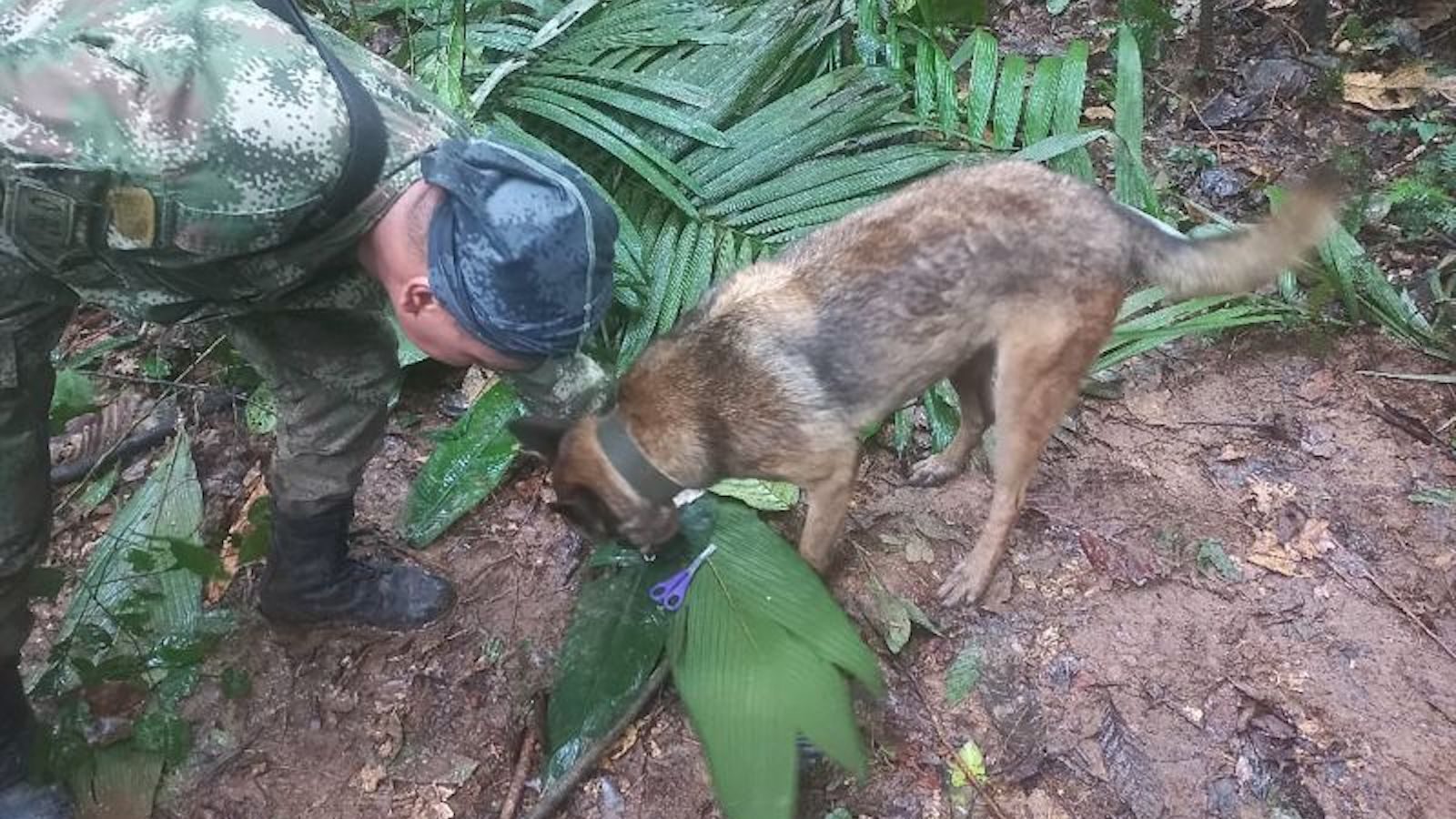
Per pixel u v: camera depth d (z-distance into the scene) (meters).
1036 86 4.28
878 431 3.65
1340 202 3.60
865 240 2.77
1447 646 3.03
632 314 3.76
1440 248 4.04
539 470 3.57
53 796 2.69
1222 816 2.75
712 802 2.81
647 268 3.84
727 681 2.54
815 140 4.08
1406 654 3.02
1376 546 3.27
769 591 2.70
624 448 2.61
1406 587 3.17
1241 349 3.83
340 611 3.11
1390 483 3.42
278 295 2.18
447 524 3.40
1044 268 2.76
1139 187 4.03
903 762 2.88
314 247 2.04
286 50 1.90
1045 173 2.85
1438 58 4.70
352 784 2.90
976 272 2.74
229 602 3.28
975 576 3.19
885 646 3.11
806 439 2.75
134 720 2.98
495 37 4.52
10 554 2.34
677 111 4.14
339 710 3.04
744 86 4.24
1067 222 2.77
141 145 1.81
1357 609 3.13
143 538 3.26
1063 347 2.84
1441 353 3.72
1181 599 3.19
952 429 3.61
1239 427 3.62
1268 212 4.18
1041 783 2.82
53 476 3.64
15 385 2.15
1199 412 3.68
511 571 3.34
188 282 2.04
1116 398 3.73
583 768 2.82
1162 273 2.86
